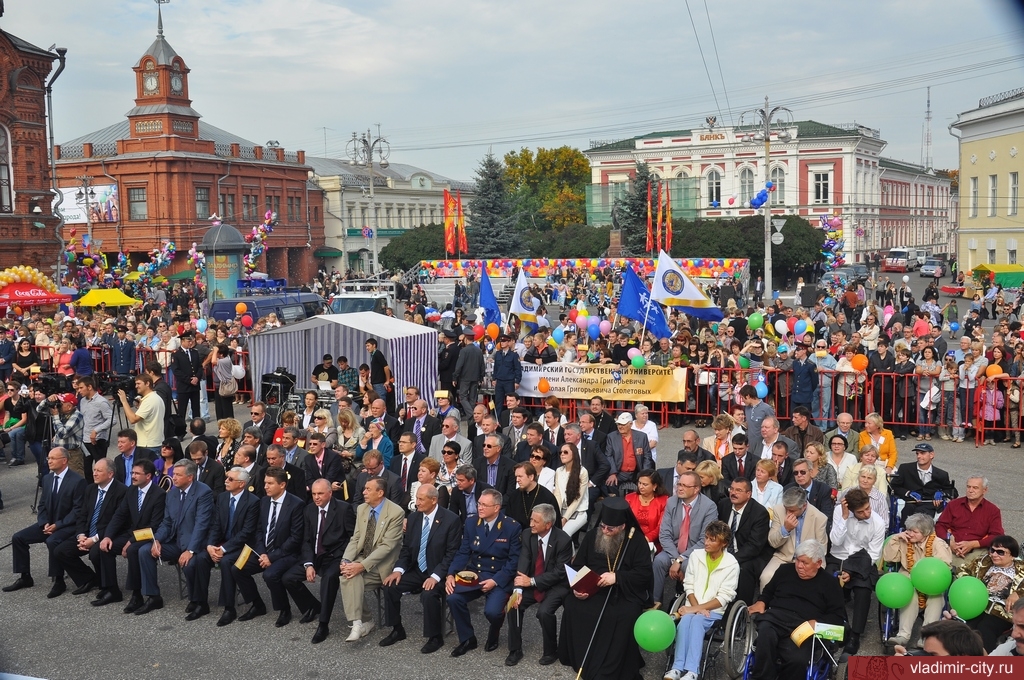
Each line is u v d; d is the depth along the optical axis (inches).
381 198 3528.5
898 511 418.6
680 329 834.2
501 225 2874.0
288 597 415.8
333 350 798.5
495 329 879.7
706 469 407.2
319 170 3484.3
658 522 403.5
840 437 452.1
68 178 2509.8
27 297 1229.7
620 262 2283.5
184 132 2491.4
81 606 417.7
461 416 790.5
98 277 1536.7
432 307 1723.7
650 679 341.1
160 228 2438.5
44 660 358.0
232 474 406.0
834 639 313.9
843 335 773.3
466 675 343.0
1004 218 2124.8
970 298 2010.3
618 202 2721.5
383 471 442.0
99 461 426.9
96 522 427.8
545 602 353.1
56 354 824.3
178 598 426.9
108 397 861.8
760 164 3452.3
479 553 373.7
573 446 443.8
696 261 2194.9
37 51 1435.8
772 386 712.4
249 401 893.2
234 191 2650.1
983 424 650.2
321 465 484.7
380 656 361.1
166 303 1656.0
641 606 338.0
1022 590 331.3
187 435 743.1
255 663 354.3
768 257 1791.3
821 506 402.3
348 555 378.3
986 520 380.8
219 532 405.7
